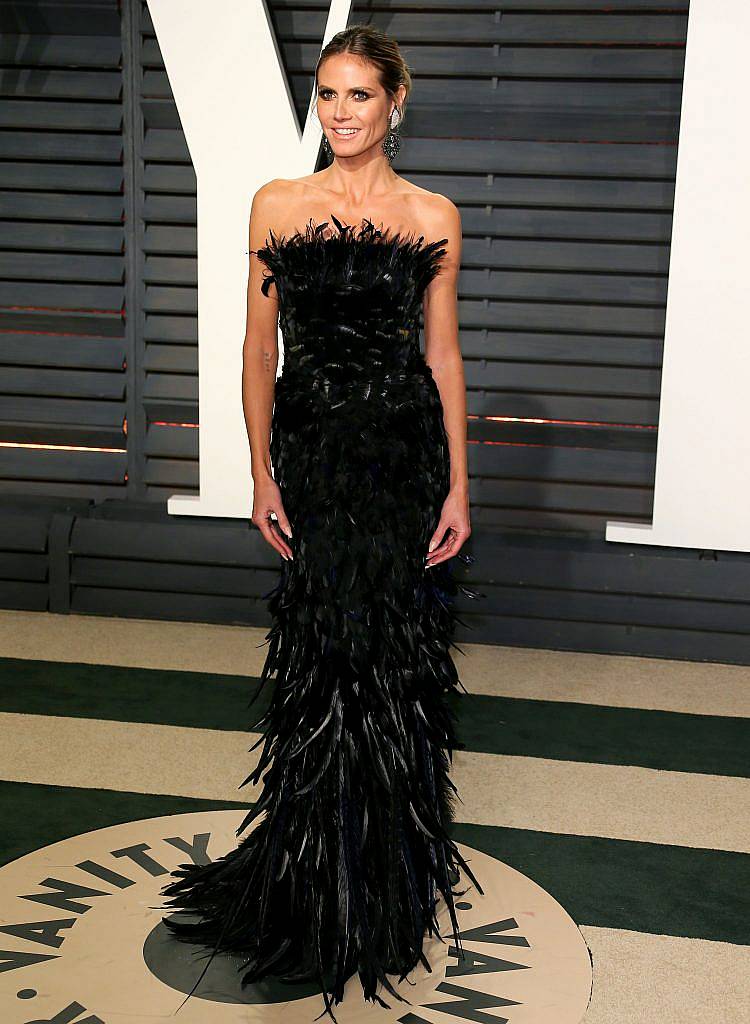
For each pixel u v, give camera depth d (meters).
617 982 2.07
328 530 1.99
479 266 3.93
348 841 2.03
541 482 4.04
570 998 2.01
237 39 3.63
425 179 3.92
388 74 1.92
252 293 2.06
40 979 2.01
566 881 2.41
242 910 2.13
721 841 2.61
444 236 2.01
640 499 4.00
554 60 3.77
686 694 3.51
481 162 3.86
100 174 4.04
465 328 4.00
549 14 3.74
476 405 4.04
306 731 2.04
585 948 2.17
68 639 3.82
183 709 3.26
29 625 3.95
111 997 1.97
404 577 2.02
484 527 4.11
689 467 3.70
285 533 2.06
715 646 3.78
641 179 3.80
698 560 3.75
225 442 3.90
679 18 3.67
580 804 2.77
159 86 3.93
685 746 3.13
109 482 4.26
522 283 3.93
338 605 2.01
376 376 1.97
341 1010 1.97
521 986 2.04
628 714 3.34
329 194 2.00
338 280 1.93
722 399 3.64
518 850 2.53
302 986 2.04
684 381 3.65
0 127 4.04
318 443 1.99
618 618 3.80
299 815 2.06
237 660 3.66
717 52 3.45
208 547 3.94
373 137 1.94
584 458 3.99
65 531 4.01
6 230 4.11
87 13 3.89
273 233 2.01
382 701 2.04
